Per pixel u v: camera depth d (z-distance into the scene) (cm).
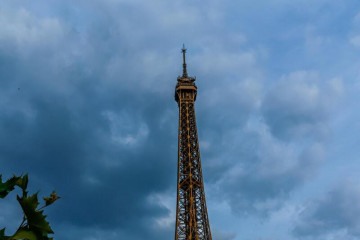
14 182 1468
